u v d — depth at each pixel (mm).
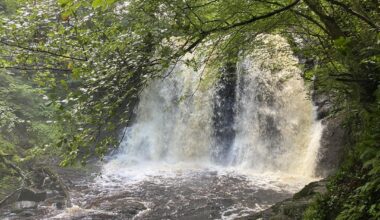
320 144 12086
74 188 11695
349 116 5078
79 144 3561
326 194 4812
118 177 13039
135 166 14539
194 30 3732
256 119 14203
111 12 3996
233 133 14836
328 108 12008
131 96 3576
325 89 4164
